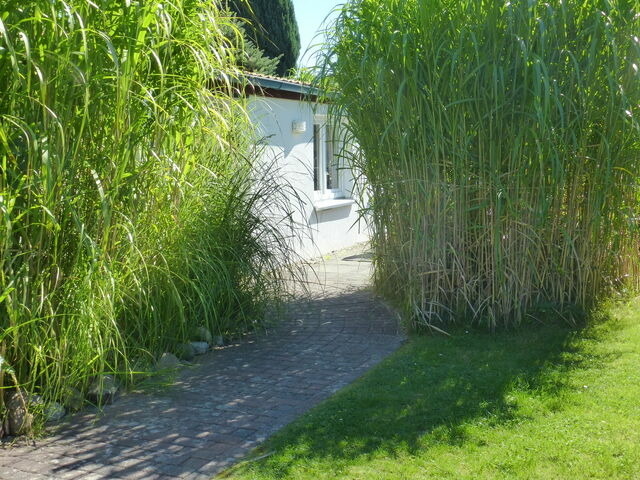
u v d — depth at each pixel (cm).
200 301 536
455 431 371
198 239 531
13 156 352
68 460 347
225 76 450
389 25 541
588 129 558
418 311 583
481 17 527
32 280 374
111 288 394
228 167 600
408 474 323
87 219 402
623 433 363
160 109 415
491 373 468
